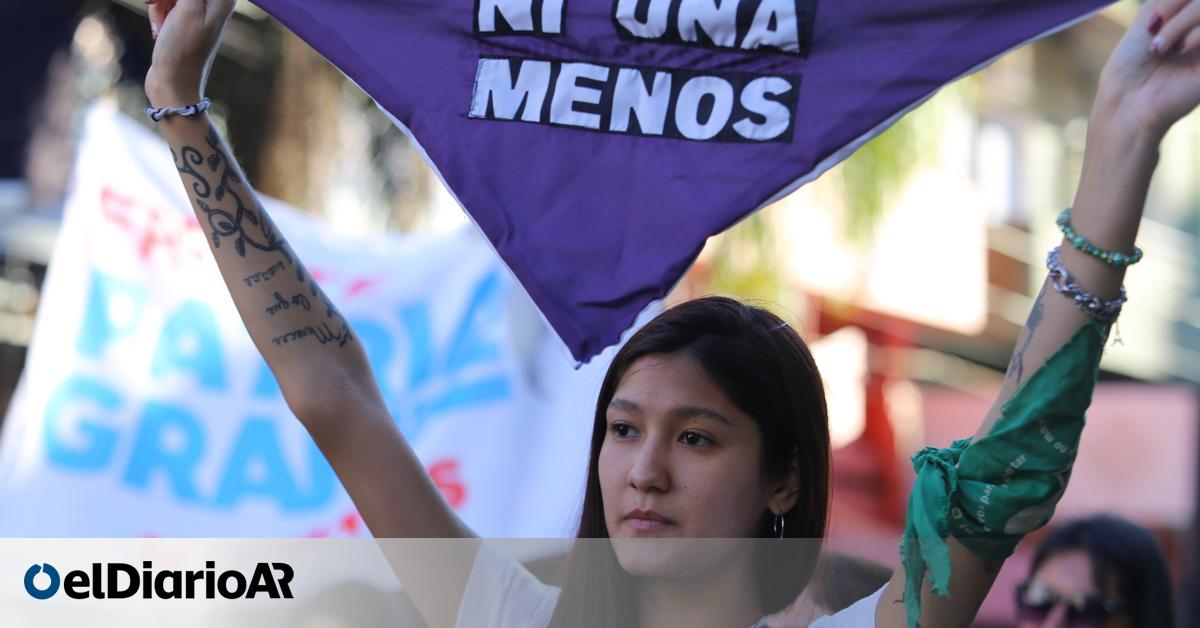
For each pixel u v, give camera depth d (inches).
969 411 661.3
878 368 733.9
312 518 291.7
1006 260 951.6
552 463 292.5
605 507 136.4
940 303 810.2
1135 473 537.6
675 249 148.3
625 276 148.9
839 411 636.7
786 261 576.7
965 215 846.5
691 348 135.4
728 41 149.6
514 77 155.8
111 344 296.8
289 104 555.5
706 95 150.3
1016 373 122.0
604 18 152.6
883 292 751.1
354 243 313.3
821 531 137.4
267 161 553.3
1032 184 979.9
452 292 305.6
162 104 157.9
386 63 159.9
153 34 162.1
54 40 631.2
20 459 288.7
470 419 295.6
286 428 295.7
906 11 146.2
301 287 158.6
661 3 150.7
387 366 302.5
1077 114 1015.6
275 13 163.5
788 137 147.3
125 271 300.4
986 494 120.6
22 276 629.6
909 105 145.2
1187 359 1110.4
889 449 633.6
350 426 153.6
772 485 136.8
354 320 304.3
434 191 584.7
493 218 153.1
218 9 158.9
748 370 134.4
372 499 152.5
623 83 152.4
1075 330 119.8
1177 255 1122.0
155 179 306.8
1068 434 119.7
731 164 148.3
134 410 294.0
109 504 288.5
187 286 301.7
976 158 909.8
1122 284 120.6
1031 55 974.4
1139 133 119.2
